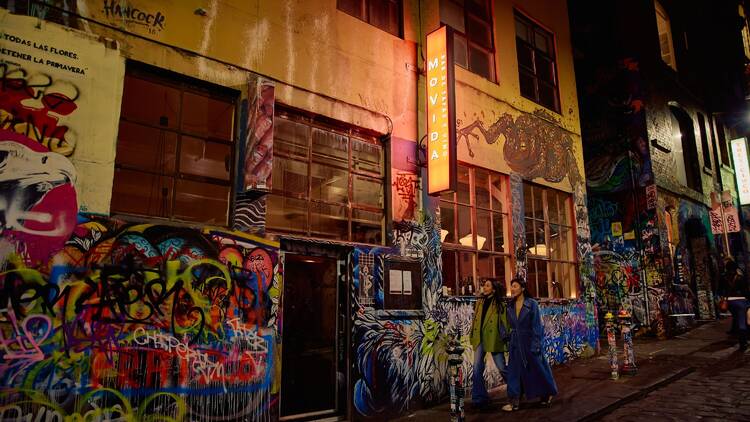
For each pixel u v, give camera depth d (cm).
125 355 420
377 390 608
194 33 508
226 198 524
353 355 592
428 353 676
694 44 1806
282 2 591
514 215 875
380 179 689
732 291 1011
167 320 446
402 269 665
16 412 367
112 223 429
